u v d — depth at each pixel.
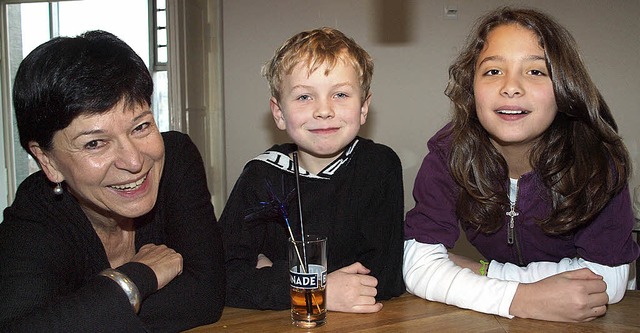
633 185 4.20
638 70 4.18
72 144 0.98
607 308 1.17
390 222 1.47
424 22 4.24
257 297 1.19
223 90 4.53
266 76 1.54
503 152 1.37
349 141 1.44
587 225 1.31
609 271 1.28
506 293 1.12
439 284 1.22
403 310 1.16
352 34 4.32
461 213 1.39
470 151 1.36
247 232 1.43
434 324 1.07
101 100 0.95
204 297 1.13
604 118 1.35
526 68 1.22
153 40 5.16
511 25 1.24
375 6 4.25
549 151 1.32
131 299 1.02
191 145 1.35
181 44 3.99
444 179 1.39
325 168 1.47
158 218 1.29
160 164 1.11
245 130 4.54
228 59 4.49
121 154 1.01
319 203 1.46
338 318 1.10
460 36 4.23
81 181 1.03
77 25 5.21
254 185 1.47
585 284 1.09
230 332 1.06
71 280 1.14
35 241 1.08
